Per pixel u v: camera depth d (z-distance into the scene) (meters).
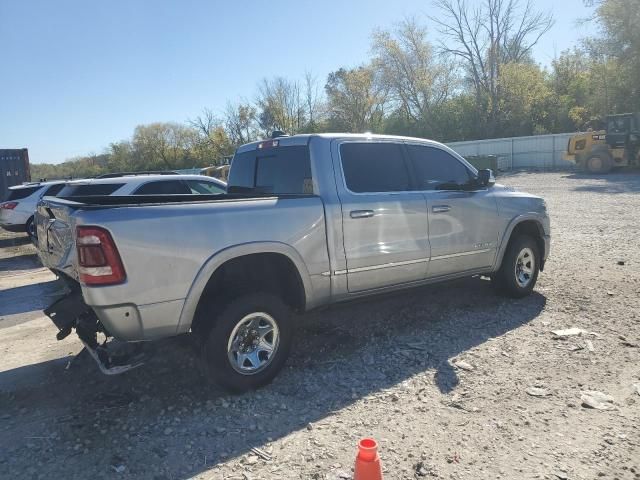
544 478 2.83
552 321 5.30
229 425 3.52
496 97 45.03
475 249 5.54
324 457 3.10
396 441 3.24
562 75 47.41
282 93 61.22
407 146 5.21
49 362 4.91
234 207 3.89
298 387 4.05
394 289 4.95
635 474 2.85
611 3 32.97
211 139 63.88
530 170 34.25
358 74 51.00
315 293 4.34
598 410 3.53
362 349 4.77
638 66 33.09
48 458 3.22
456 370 4.23
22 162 21.50
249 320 3.94
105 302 3.34
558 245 9.21
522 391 3.83
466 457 3.05
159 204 3.61
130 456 3.20
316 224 4.28
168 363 4.60
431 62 48.28
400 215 4.83
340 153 4.64
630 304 5.70
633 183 20.58
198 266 3.66
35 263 11.99
